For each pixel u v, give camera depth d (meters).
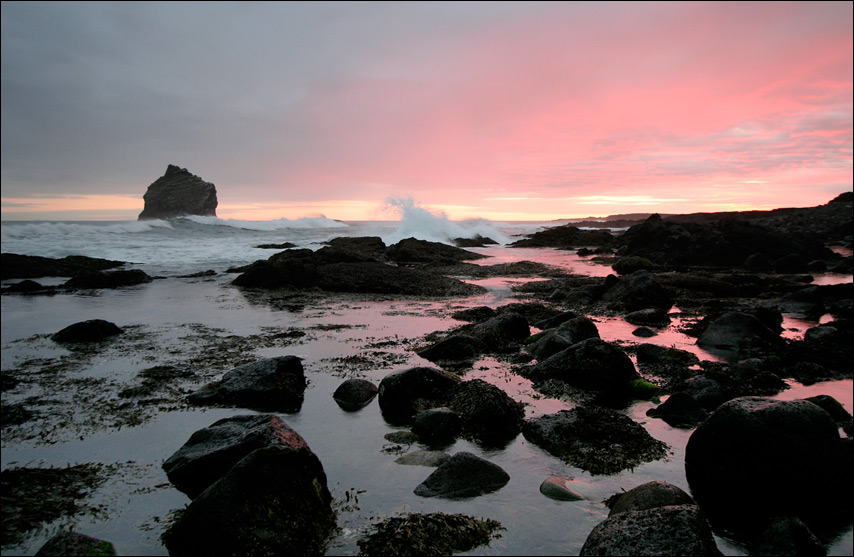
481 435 6.91
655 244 36.91
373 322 14.67
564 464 6.09
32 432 7.18
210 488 4.72
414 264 32.38
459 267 29.86
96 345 12.05
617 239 52.91
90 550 4.45
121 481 5.84
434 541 4.50
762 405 5.51
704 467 5.50
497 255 40.50
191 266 30.05
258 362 8.98
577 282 22.77
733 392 8.22
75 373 9.94
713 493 5.40
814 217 57.34
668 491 4.71
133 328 13.93
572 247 49.88
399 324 14.37
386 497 5.36
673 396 7.65
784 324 14.49
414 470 5.93
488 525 4.81
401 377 8.00
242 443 5.64
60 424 7.46
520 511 5.07
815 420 5.37
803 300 17.61
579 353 9.27
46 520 5.07
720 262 31.67
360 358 10.80
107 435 7.09
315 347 11.76
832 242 43.97
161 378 9.58
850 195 66.62
